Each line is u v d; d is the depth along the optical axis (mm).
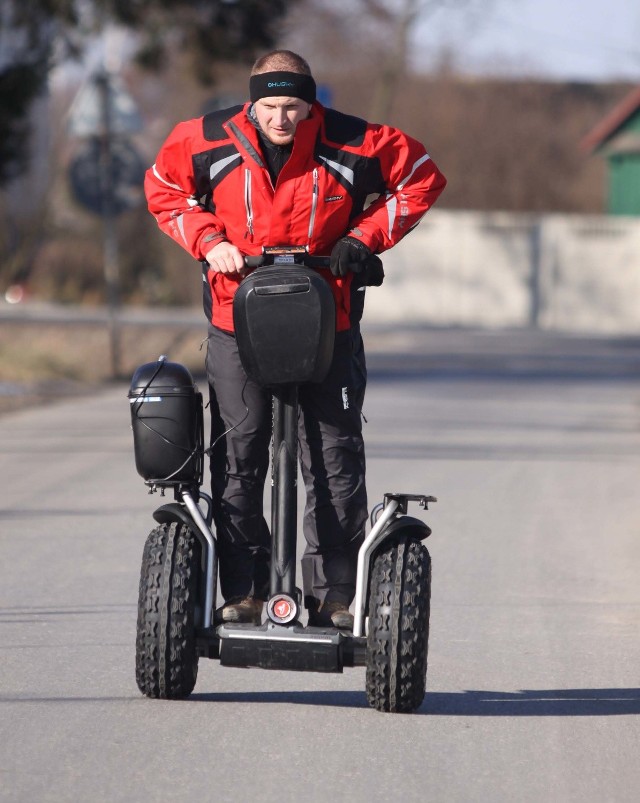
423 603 18812
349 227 18797
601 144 162625
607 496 39250
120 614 25328
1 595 26672
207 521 19750
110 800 16188
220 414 19312
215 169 18516
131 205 71312
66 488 38844
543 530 34312
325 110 18516
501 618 25781
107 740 18297
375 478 41156
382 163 18500
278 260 18359
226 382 19125
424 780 17062
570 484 41125
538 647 23781
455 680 21656
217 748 18047
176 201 18812
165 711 19562
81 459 44281
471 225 146500
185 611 19250
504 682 21594
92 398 63594
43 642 23375
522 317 146375
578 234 145125
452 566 30172
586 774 17438
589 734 19000
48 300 136250
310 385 18953
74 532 32750
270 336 18000
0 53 68250
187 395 19188
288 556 18734
